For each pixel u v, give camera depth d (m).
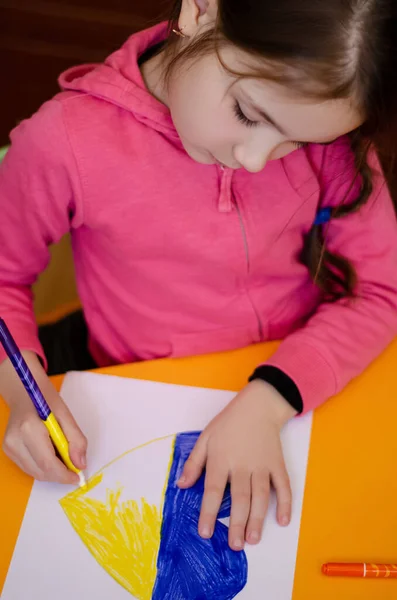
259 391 0.83
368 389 0.87
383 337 0.93
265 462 0.79
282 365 0.85
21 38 2.01
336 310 0.94
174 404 0.83
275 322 1.02
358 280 0.97
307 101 0.64
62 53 2.00
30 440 0.76
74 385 0.84
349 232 0.96
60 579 0.71
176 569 0.72
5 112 1.90
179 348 0.98
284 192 0.89
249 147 0.71
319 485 0.79
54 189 0.84
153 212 0.86
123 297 0.97
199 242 0.89
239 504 0.76
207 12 0.69
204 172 0.85
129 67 0.82
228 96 0.68
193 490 0.77
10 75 1.96
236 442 0.79
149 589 0.70
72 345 1.14
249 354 0.89
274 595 0.71
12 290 0.93
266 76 0.63
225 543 0.74
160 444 0.80
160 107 0.81
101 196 0.85
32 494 0.76
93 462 0.78
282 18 0.61
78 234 0.95
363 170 0.89
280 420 0.82
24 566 0.71
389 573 0.72
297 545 0.74
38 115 0.82
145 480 0.77
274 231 0.91
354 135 0.85
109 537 0.73
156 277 0.93
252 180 0.88
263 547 0.74
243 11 0.62
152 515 0.75
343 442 0.82
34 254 0.92
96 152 0.81
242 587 0.71
